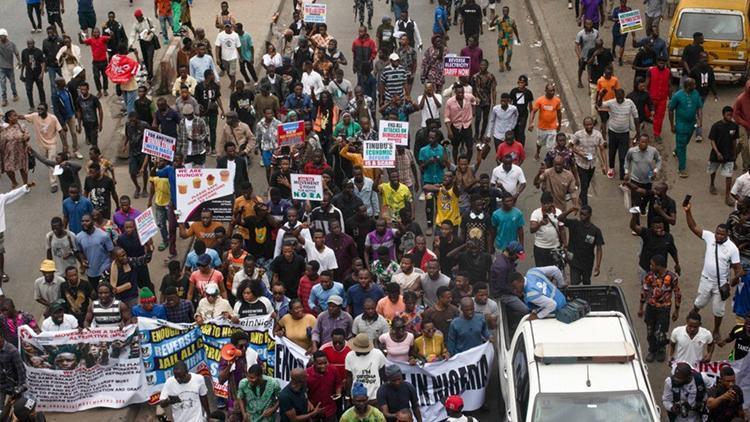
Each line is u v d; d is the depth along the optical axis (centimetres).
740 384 1780
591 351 1614
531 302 1712
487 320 1895
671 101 2608
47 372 1923
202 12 3875
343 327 1842
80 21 3544
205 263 2000
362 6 3606
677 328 1847
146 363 1931
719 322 2008
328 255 2073
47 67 3114
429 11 3831
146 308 1936
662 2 3338
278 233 2116
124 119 3073
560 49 3434
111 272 2062
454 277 2059
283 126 2445
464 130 2664
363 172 2467
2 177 2794
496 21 3297
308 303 1978
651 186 2423
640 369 1606
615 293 1844
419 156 2436
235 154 2439
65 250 2150
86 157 2858
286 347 1856
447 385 1842
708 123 2934
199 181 2225
